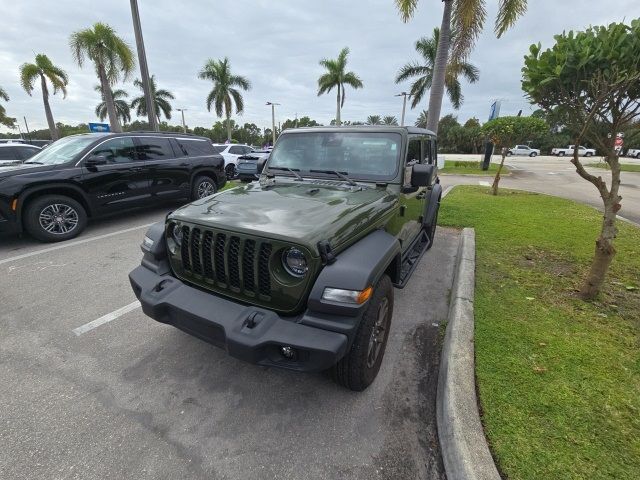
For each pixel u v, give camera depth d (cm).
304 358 198
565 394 231
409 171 329
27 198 546
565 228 666
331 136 351
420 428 223
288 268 209
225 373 269
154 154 718
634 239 606
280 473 192
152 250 260
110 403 239
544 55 301
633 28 264
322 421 226
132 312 357
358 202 269
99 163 618
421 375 272
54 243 573
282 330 200
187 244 245
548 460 185
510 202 968
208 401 242
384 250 234
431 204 488
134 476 188
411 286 435
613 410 219
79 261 494
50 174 556
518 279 419
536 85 317
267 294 216
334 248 211
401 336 325
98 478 187
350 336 200
